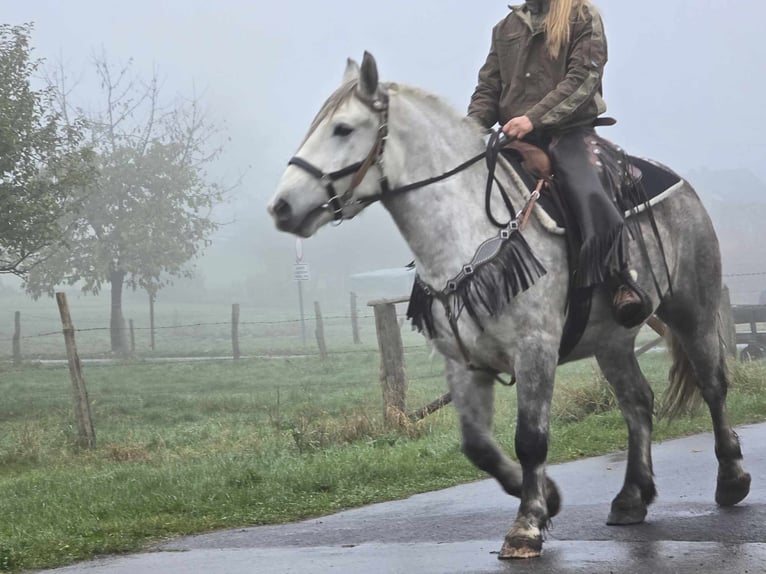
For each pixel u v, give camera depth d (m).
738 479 6.32
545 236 5.43
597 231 5.43
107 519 7.32
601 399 11.39
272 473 8.53
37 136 21.00
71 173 21.55
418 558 5.48
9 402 19.94
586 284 5.43
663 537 5.57
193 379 23.77
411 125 5.33
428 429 10.87
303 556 5.74
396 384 11.42
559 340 5.41
